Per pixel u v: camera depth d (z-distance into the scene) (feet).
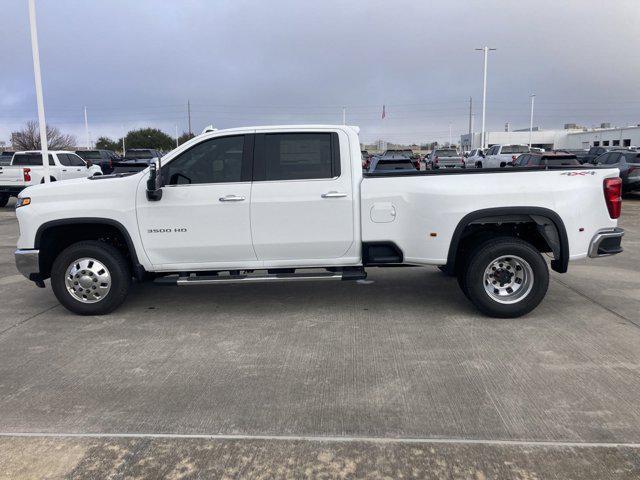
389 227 18.58
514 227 19.63
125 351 16.20
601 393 12.98
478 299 18.53
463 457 10.39
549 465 10.11
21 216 18.92
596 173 18.45
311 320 18.99
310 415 12.12
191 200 18.49
